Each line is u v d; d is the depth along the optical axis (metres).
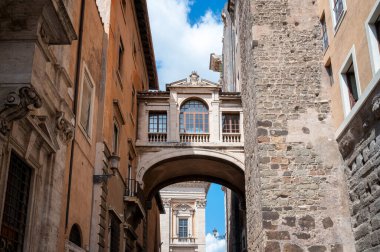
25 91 8.08
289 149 16.02
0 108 7.96
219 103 25.58
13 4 8.39
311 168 15.74
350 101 14.95
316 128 16.30
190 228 54.09
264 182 15.58
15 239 9.09
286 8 18.12
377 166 12.29
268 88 16.91
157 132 25.16
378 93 11.83
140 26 27.12
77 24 13.66
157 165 24.94
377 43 12.53
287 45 17.55
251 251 18.16
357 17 13.56
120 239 18.78
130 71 23.33
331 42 16.19
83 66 14.09
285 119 16.45
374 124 12.45
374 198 12.54
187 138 25.05
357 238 13.95
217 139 24.91
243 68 21.80
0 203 8.04
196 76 26.25
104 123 16.28
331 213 15.13
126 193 20.66
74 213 12.81
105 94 16.70
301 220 15.08
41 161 10.16
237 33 32.53
